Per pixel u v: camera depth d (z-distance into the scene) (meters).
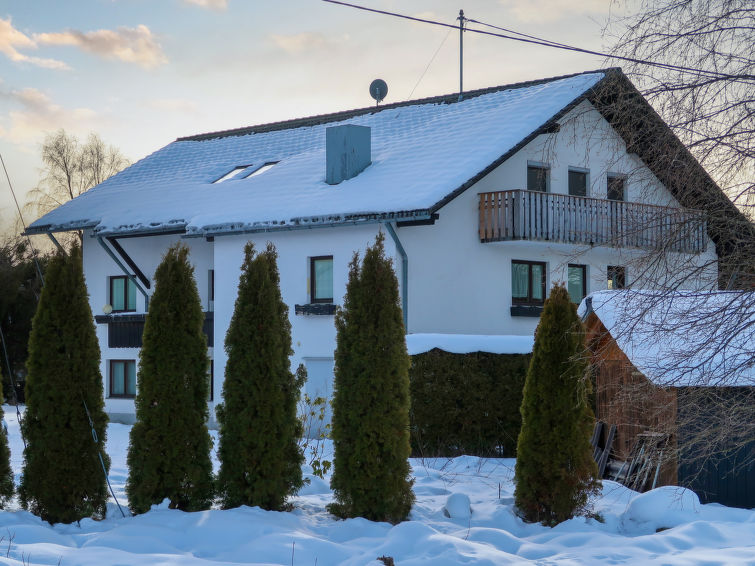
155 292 10.89
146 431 10.68
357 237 21.03
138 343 25.64
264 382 10.81
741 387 9.03
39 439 10.66
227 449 10.84
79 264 11.06
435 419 16.53
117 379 26.77
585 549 9.61
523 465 11.11
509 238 21.48
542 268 23.56
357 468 10.70
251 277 11.01
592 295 12.68
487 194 22.03
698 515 10.68
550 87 24.05
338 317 11.12
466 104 26.27
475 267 22.08
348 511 10.72
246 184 25.45
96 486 10.77
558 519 10.86
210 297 24.84
